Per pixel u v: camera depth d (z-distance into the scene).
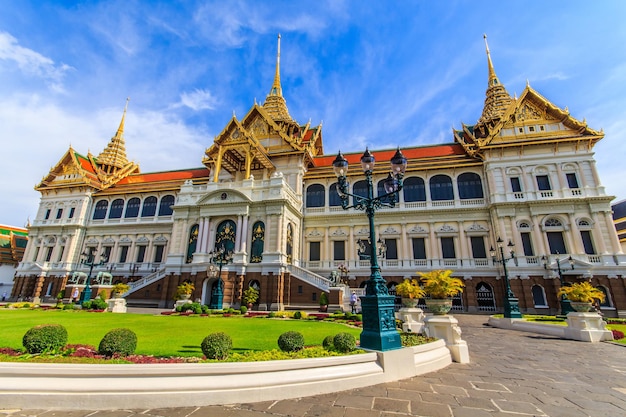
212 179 45.12
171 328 16.28
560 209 33.66
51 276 46.59
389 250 38.38
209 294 32.84
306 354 9.01
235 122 39.25
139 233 46.88
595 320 17.20
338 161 12.99
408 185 40.41
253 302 30.31
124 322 18.64
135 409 6.42
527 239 34.28
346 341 9.34
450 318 11.98
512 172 36.47
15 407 6.30
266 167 42.59
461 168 39.16
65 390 6.46
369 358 8.66
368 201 11.76
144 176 55.62
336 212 40.72
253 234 34.19
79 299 35.12
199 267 33.16
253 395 6.97
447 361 10.85
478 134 45.78
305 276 32.41
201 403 6.69
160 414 6.19
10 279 58.34
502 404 6.93
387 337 9.34
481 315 31.70
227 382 6.93
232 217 35.09
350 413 6.32
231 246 34.31
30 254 49.38
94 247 48.16
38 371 6.62
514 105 38.81
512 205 34.97
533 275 32.53
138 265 45.16
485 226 36.47
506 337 18.05
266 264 31.88
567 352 13.48
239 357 8.74
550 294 31.58
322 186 42.81
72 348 9.45
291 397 7.22
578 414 6.42
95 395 6.45
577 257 31.77
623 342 16.08
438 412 6.41
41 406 6.36
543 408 6.72
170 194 48.28
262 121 45.22
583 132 35.56
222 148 38.66
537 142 35.84
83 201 50.09
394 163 12.20
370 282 10.21
